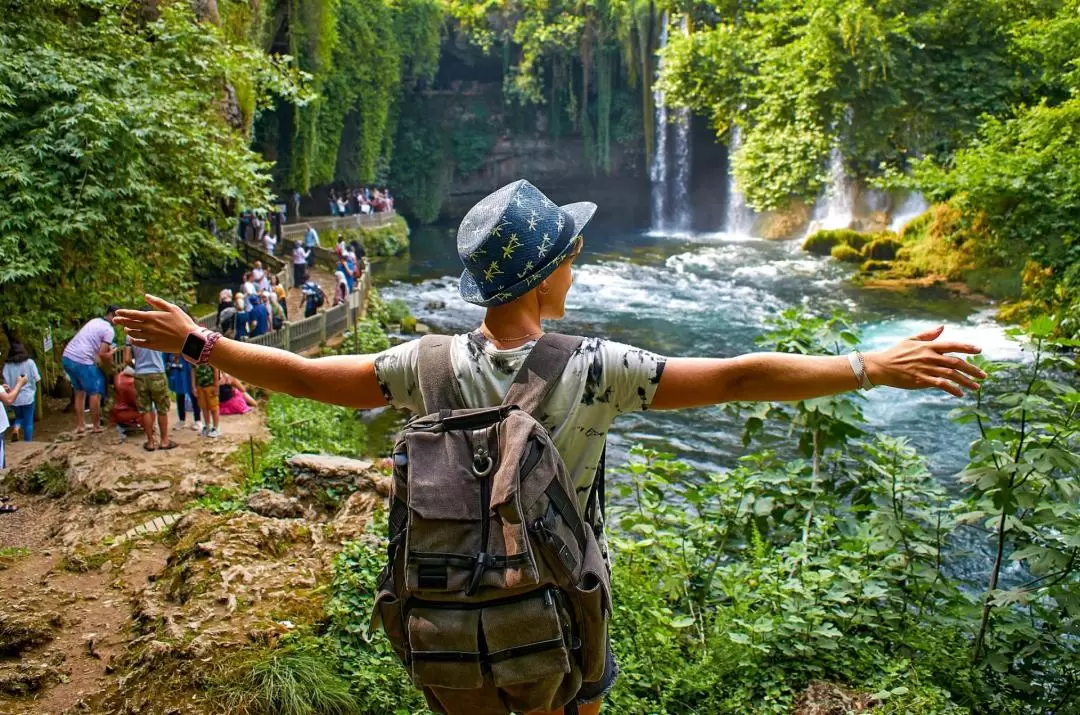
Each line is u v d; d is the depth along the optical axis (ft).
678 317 87.40
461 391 6.79
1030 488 17.25
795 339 21.27
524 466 6.26
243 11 80.12
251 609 18.03
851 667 16.61
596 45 177.58
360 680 15.98
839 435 20.67
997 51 84.23
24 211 37.65
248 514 22.61
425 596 6.31
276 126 140.87
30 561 24.12
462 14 177.06
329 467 27.55
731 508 21.58
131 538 24.89
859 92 84.12
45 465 33.12
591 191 197.77
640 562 19.93
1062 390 16.71
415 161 187.32
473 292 7.11
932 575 18.69
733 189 156.04
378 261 138.62
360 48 152.25
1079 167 55.21
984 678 17.35
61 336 42.04
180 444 38.19
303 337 63.72
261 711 15.08
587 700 7.13
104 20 46.60
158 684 15.93
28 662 17.17
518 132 191.31
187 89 50.44
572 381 6.62
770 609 17.95
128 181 40.09
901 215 118.62
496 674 6.17
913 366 6.31
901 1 83.35
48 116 39.42
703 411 56.34
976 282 89.20
